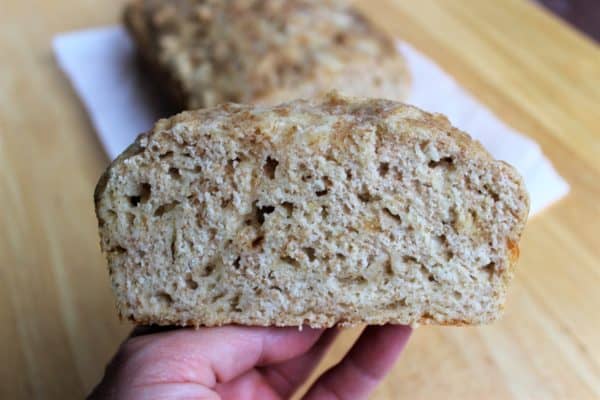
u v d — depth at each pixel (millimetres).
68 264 299
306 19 354
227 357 212
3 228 311
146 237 195
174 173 192
